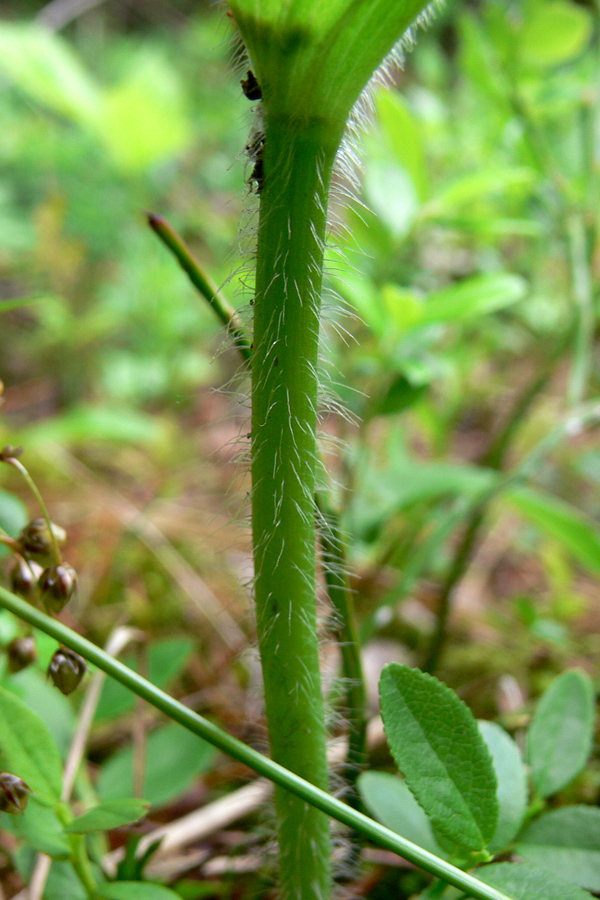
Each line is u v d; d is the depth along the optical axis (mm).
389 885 196
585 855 158
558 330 420
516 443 425
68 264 521
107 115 476
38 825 154
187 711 149
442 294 223
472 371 429
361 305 221
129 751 195
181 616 298
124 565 326
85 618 298
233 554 331
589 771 216
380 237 278
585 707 168
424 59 488
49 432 357
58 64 460
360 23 134
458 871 145
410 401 226
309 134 139
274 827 172
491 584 355
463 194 253
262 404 144
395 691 146
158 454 439
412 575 218
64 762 185
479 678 272
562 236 300
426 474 255
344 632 170
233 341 155
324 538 164
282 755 151
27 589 157
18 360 519
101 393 492
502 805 158
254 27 136
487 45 306
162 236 162
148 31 1004
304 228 141
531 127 282
